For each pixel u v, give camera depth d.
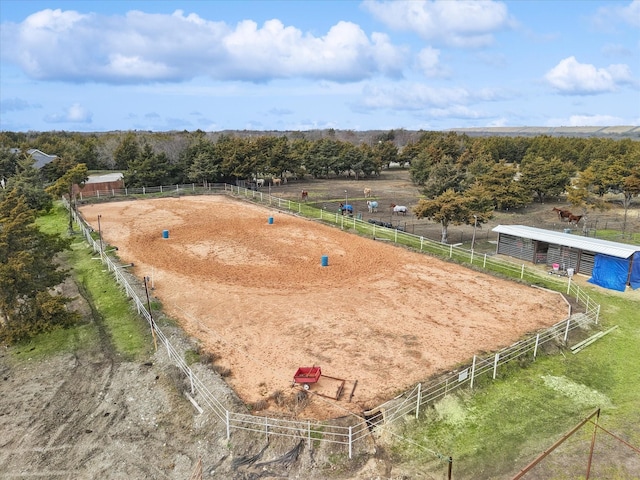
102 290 31.25
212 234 46.75
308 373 19.86
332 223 50.62
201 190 72.81
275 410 18.25
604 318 27.47
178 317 27.02
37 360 23.38
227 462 15.84
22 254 23.98
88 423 18.36
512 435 17.45
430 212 42.09
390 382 20.17
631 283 31.89
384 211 61.19
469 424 18.05
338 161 92.94
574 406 19.27
